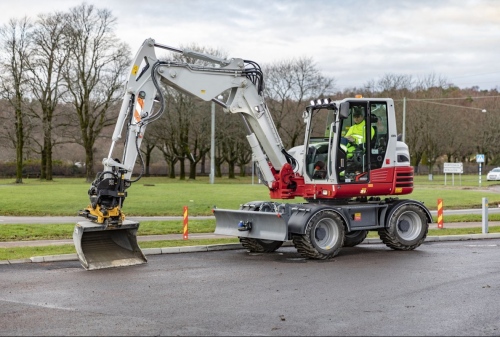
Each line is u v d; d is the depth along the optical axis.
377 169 15.47
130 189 39.19
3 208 26.41
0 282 10.95
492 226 21.45
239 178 70.69
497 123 81.25
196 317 8.34
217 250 15.86
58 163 72.88
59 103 54.69
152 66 13.77
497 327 7.83
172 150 64.25
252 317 8.35
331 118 15.41
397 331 7.62
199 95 14.38
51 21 50.84
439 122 73.50
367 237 18.16
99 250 13.00
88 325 7.89
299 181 15.66
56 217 24.03
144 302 9.31
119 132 13.41
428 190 42.56
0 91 51.72
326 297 9.72
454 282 11.02
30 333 7.50
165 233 18.69
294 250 15.82
